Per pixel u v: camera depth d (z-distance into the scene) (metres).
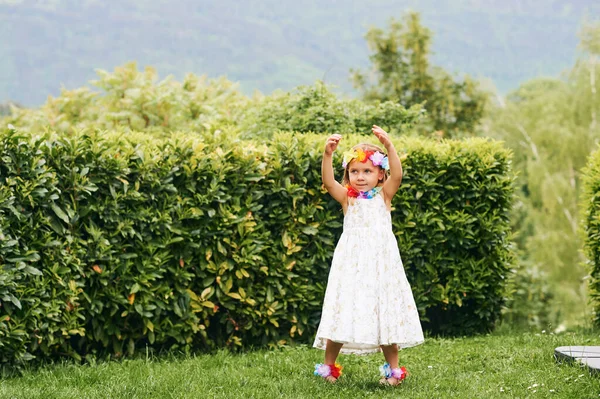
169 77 11.66
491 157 7.40
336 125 8.57
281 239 6.73
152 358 6.03
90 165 5.90
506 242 7.59
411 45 15.99
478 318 7.56
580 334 7.14
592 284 7.79
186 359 5.97
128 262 6.01
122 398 4.50
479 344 6.54
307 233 6.71
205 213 6.36
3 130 5.51
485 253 7.46
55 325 5.62
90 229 5.87
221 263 6.42
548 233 18.59
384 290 4.74
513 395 4.47
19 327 5.43
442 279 7.47
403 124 9.12
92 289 5.93
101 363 5.84
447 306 7.65
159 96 10.89
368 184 4.93
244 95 12.44
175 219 6.25
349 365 5.57
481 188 7.35
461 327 7.61
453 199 7.36
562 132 19.42
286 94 8.99
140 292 6.06
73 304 5.77
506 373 5.07
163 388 4.75
